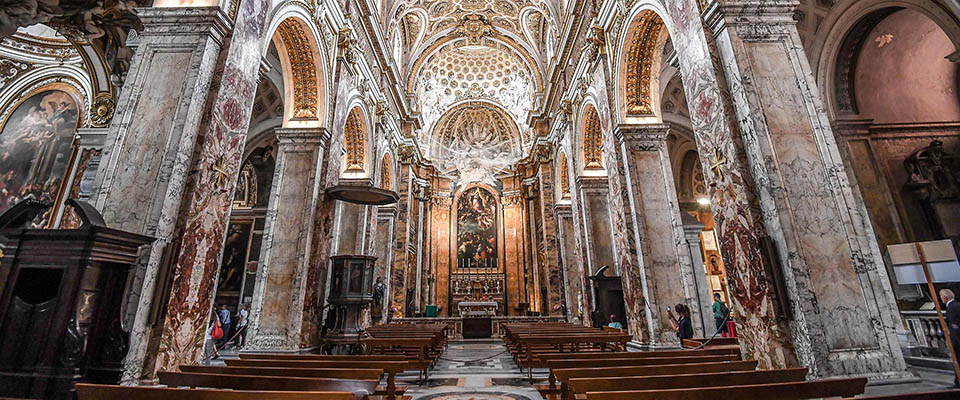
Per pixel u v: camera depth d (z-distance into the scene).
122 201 4.26
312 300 7.82
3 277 3.46
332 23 9.16
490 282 22.78
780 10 4.78
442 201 24.31
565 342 6.48
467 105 24.41
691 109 5.25
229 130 5.10
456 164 24.70
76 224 8.52
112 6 6.59
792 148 4.25
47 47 10.98
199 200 4.57
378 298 12.95
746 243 4.25
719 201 4.70
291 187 8.09
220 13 5.00
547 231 17.83
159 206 4.21
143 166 4.38
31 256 3.51
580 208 12.87
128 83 4.73
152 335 4.00
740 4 4.76
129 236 3.78
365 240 12.04
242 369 3.41
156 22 4.97
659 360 3.90
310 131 8.37
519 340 7.12
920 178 8.50
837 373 3.57
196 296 4.53
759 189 4.21
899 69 9.00
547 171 18.42
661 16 6.53
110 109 8.55
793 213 4.03
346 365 3.78
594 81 10.38
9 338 3.33
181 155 4.45
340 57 9.37
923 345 6.16
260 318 7.32
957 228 8.19
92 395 2.33
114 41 7.82
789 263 3.86
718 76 4.70
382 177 16.36
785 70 4.54
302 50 8.30
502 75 23.94
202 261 4.62
